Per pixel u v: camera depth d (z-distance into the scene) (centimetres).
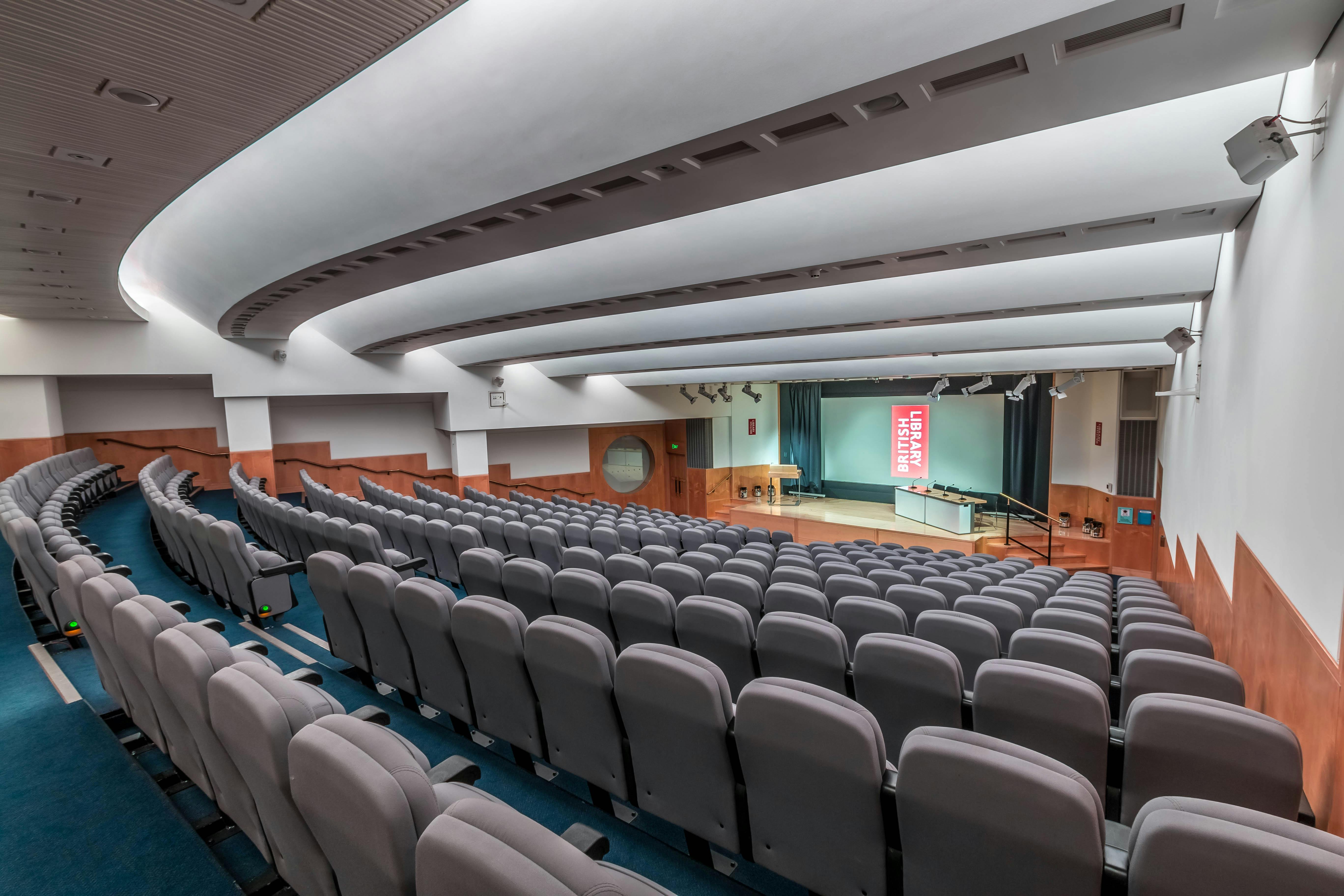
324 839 153
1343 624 247
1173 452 983
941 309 792
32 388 1042
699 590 479
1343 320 259
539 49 371
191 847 247
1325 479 278
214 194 609
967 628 362
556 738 283
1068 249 543
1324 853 120
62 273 672
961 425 1844
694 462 2058
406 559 557
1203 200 429
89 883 229
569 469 1934
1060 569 875
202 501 1235
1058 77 295
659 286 706
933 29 274
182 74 294
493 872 103
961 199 507
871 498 2044
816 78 304
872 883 200
